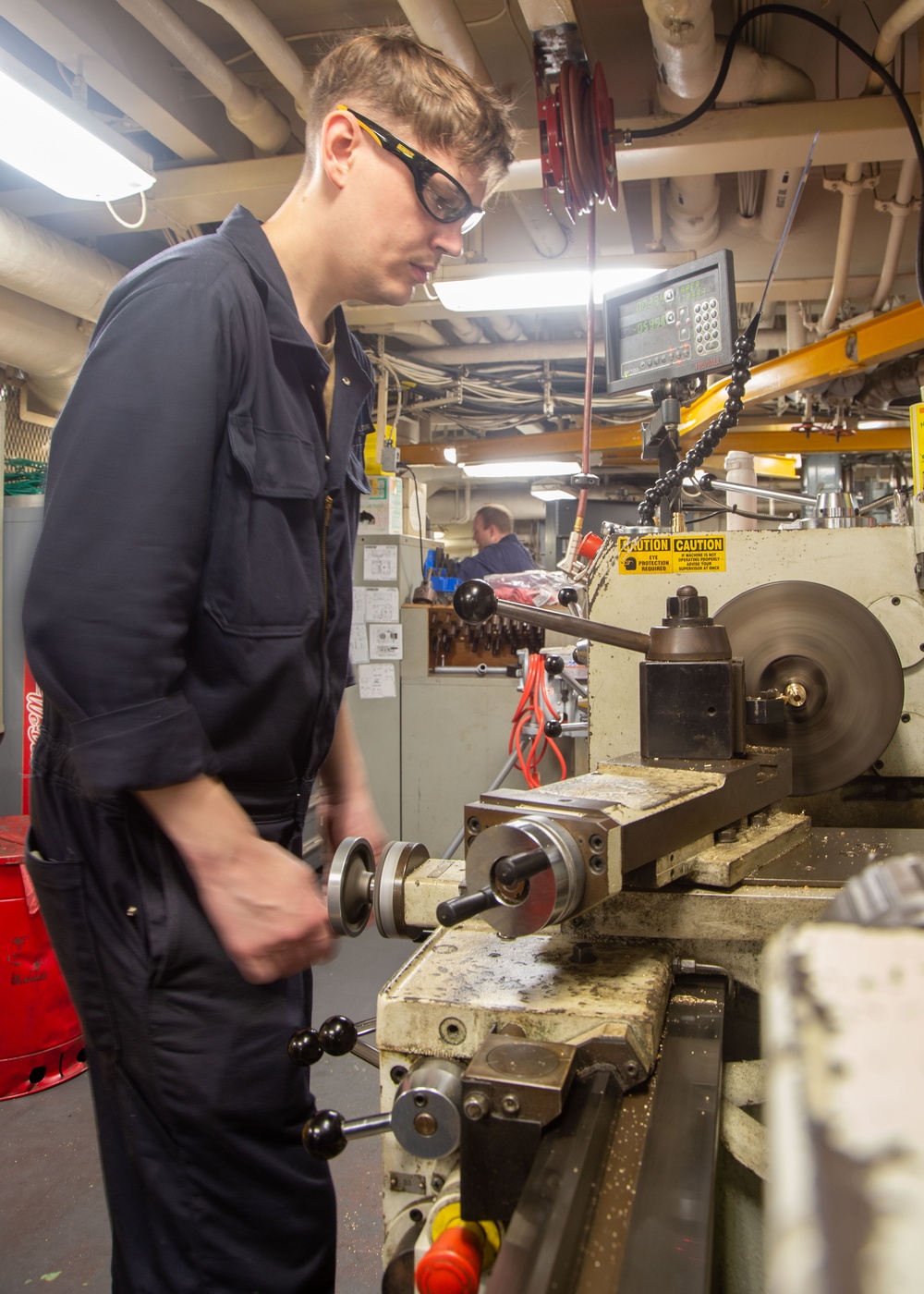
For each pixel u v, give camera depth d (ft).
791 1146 0.62
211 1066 2.83
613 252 11.31
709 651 2.83
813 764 3.55
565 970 2.16
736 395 4.75
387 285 3.17
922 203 6.32
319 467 3.09
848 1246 0.56
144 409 2.42
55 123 6.36
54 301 9.36
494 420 17.44
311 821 10.05
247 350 2.75
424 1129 1.72
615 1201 1.44
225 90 7.59
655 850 2.09
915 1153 0.59
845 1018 0.67
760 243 11.25
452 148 2.97
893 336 9.42
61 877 2.80
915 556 3.74
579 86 5.90
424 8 6.21
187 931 2.77
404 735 11.01
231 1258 2.93
